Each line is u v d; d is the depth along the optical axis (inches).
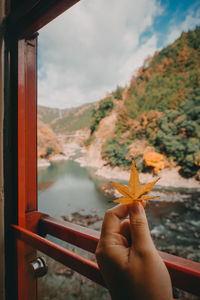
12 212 42.7
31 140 46.0
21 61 43.9
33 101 47.2
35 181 45.6
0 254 40.8
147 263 11.1
